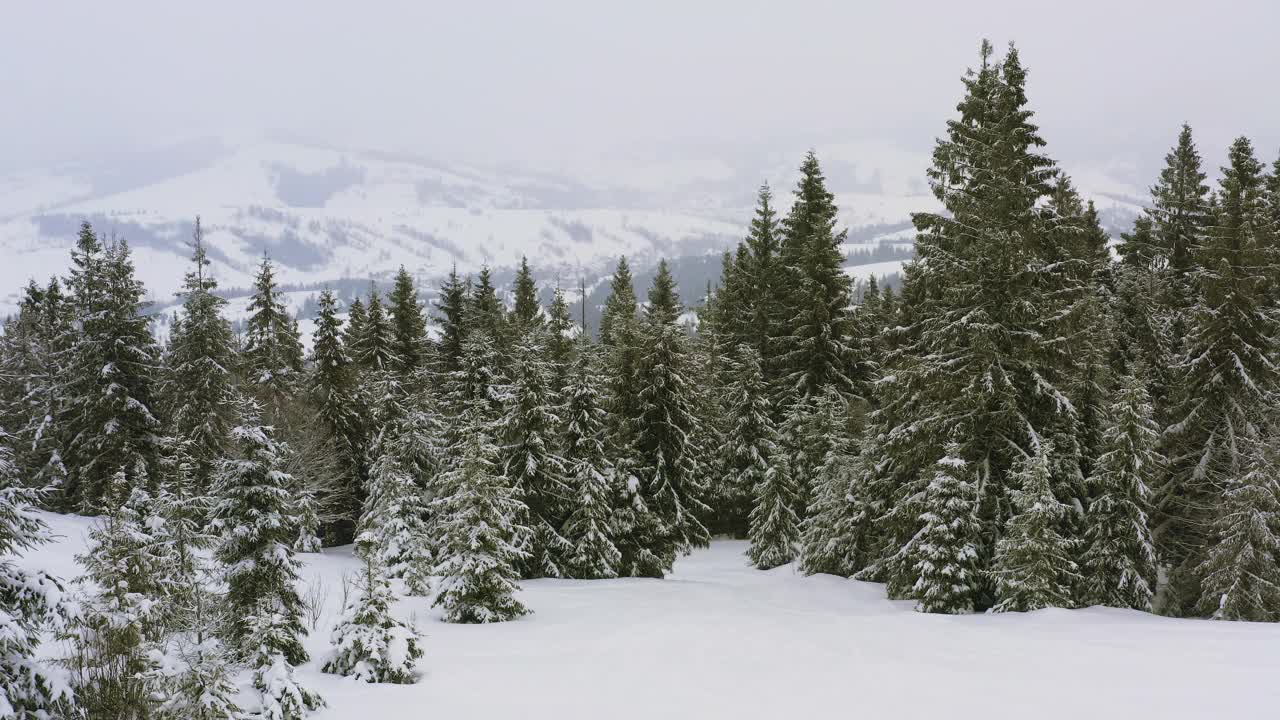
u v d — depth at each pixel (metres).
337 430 39.75
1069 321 22.52
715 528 46.38
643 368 30.83
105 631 11.31
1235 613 20.89
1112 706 10.88
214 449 33.62
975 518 21.11
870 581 26.70
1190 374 27.08
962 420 22.86
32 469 35.59
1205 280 28.33
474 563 18.53
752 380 40.50
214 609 12.37
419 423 35.34
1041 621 17.48
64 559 21.36
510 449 28.02
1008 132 23.09
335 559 31.27
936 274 24.45
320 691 12.15
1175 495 27.34
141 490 14.31
